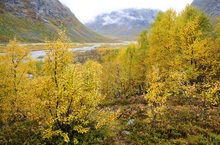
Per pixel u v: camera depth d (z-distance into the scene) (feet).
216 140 41.83
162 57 87.97
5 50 75.66
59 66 47.34
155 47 89.51
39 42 532.32
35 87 44.29
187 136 44.52
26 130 47.85
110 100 84.74
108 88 117.50
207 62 77.05
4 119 68.03
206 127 47.19
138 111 60.90
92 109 45.09
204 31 86.63
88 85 45.50
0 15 561.02
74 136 43.86
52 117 42.22
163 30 87.40
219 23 90.89
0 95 72.13
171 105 63.36
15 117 69.51
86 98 44.04
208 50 76.13
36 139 44.01
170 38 84.64
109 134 46.37
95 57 300.20
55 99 42.73
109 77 117.08
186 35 77.15
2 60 75.25
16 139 44.91
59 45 47.70
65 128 45.21
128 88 119.85
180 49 85.20
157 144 42.47
